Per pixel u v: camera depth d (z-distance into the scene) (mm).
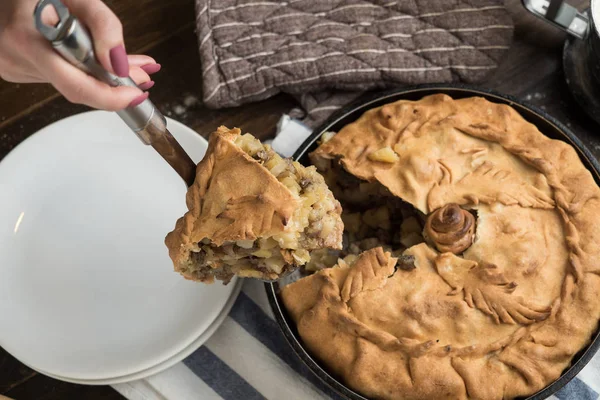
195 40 883
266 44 838
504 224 689
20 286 787
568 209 692
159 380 772
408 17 840
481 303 667
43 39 530
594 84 794
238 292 771
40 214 805
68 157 817
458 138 728
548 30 855
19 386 800
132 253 791
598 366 733
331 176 777
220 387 769
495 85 847
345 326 680
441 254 686
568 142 733
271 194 614
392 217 778
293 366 767
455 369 660
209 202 624
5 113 879
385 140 742
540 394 654
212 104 841
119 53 531
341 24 843
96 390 792
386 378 666
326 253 762
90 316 772
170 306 769
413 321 670
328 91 856
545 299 672
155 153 818
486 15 832
